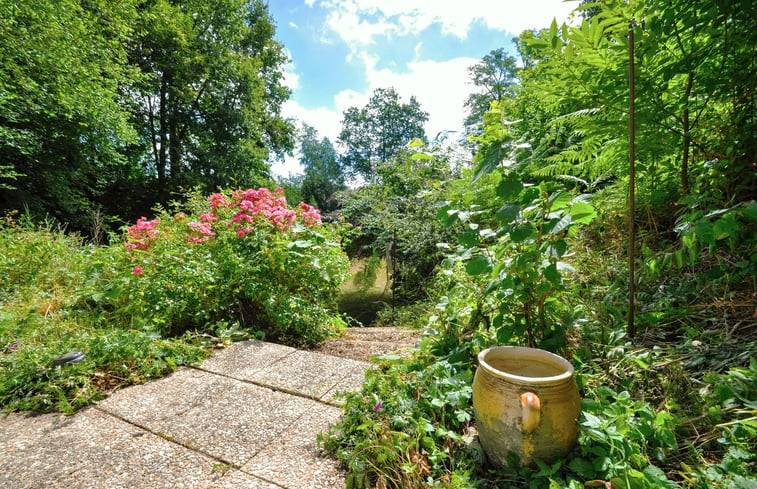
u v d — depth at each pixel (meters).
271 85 16.69
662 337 1.69
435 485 1.13
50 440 1.46
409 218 5.55
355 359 2.41
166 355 2.24
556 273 1.42
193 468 1.28
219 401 1.75
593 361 1.56
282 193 3.97
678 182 2.28
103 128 8.91
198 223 3.29
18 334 2.41
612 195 2.62
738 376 1.22
